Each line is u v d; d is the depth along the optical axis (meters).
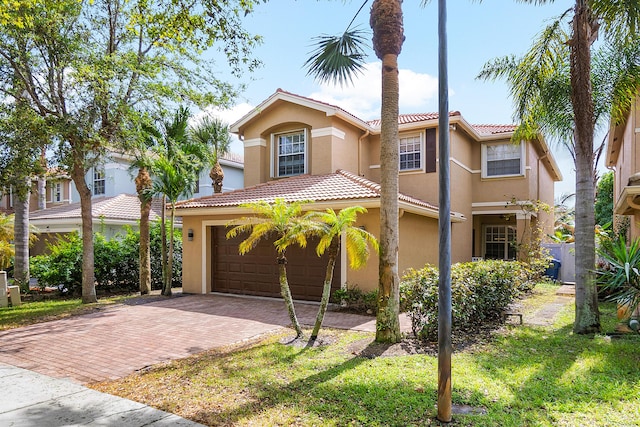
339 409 4.75
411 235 13.61
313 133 15.97
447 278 4.43
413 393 5.14
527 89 10.16
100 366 6.61
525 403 4.84
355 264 7.89
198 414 4.73
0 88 11.09
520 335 8.05
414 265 13.77
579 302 8.30
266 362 6.52
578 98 8.48
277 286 13.65
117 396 5.31
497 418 4.46
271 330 8.91
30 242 18.64
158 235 17.59
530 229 18.05
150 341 8.11
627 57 9.80
